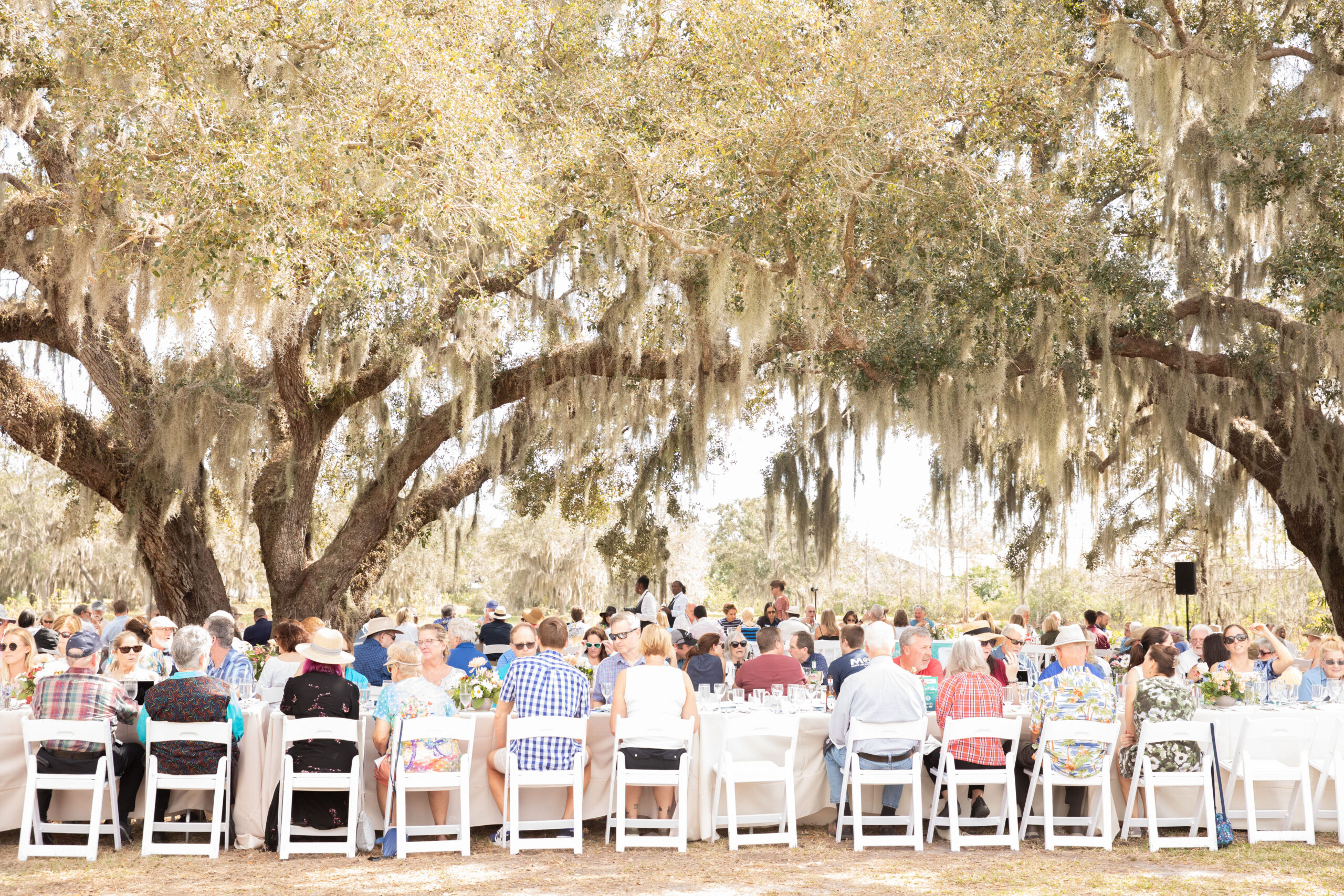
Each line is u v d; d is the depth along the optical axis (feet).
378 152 29.09
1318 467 46.70
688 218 37.73
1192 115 42.73
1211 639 24.70
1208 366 45.57
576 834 18.78
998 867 17.72
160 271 29.07
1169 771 19.27
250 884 16.57
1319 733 20.85
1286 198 40.83
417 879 16.89
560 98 37.81
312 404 45.16
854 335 41.34
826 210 34.78
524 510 55.93
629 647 23.49
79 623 36.65
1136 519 65.46
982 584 133.69
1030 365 44.19
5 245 38.55
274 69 31.27
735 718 19.74
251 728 19.60
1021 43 36.37
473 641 27.73
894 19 33.55
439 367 44.75
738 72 34.24
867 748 19.31
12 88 34.53
